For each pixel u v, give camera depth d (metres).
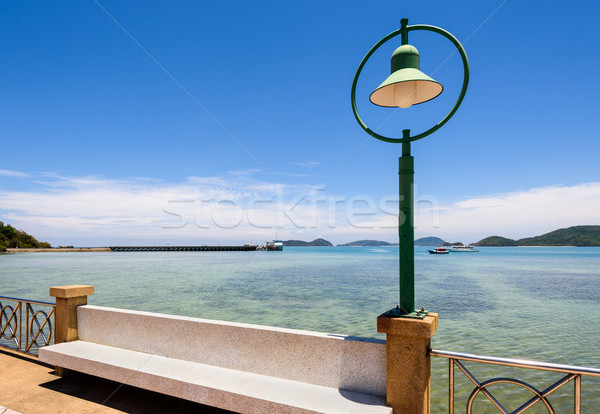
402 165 3.13
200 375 3.71
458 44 2.92
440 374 8.66
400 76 3.06
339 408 2.94
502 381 2.67
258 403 3.15
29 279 34.97
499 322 15.05
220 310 17.92
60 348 4.67
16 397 4.12
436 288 27.77
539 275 40.81
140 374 3.83
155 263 70.38
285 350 3.64
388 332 2.91
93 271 46.59
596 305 19.41
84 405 3.93
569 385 7.98
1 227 141.38
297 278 36.25
